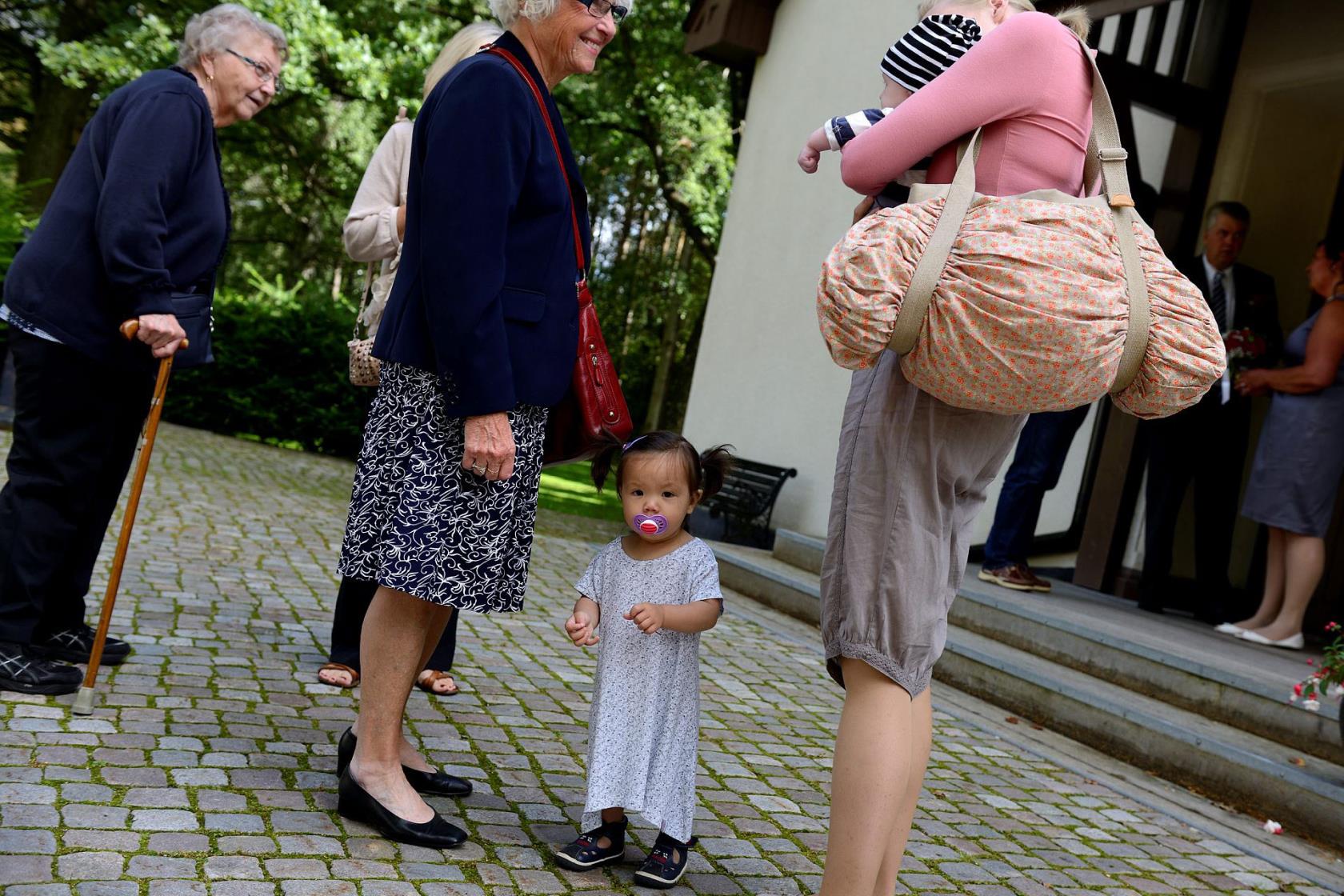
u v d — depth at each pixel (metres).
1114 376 1.88
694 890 2.49
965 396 1.87
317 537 6.38
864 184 2.03
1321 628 6.66
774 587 6.45
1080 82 2.00
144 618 4.02
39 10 16.19
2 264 8.38
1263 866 3.27
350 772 2.49
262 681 3.48
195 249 3.13
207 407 12.42
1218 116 6.33
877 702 2.03
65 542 3.09
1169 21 6.81
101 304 3.00
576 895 2.35
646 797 2.48
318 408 12.20
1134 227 1.95
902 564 1.99
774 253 8.91
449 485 2.40
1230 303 6.14
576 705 3.83
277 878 2.16
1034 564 7.33
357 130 18.89
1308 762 3.85
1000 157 1.95
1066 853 3.12
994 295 1.78
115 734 2.81
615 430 2.60
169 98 3.00
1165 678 4.54
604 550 2.68
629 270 26.59
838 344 1.87
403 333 2.39
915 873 2.78
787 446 8.34
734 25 9.35
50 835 2.19
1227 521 6.08
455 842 2.47
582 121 17.11
